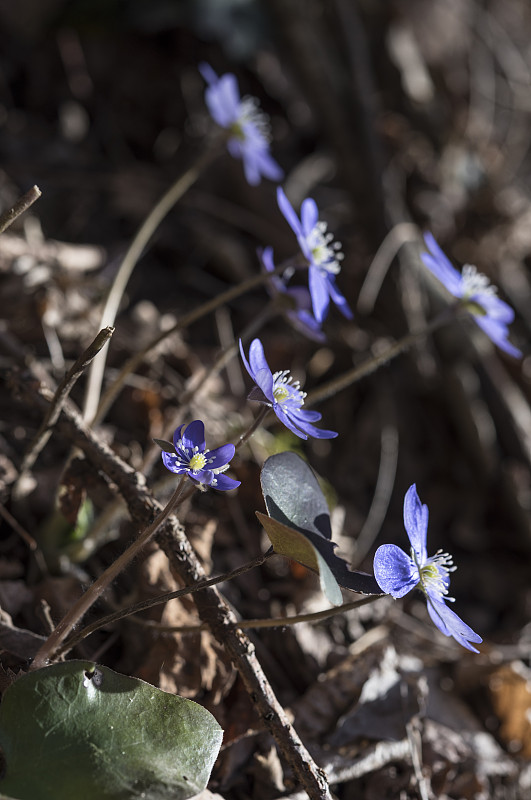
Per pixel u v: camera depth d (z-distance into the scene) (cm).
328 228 63
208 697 35
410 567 30
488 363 54
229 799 34
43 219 56
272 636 38
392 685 37
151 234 58
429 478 54
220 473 29
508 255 64
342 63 63
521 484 51
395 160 64
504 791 39
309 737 36
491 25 82
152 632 35
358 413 54
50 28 64
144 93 67
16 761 28
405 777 36
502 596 48
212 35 66
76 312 46
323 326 56
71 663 29
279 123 69
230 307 56
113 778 28
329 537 30
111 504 36
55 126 62
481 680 41
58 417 34
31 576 37
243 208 62
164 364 48
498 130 78
